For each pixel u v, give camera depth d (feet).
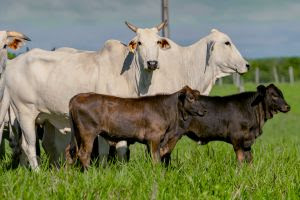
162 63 49.47
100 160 45.57
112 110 41.50
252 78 280.10
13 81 50.65
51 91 48.80
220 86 232.53
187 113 43.86
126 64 46.57
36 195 31.14
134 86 46.57
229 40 52.80
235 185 34.14
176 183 34.55
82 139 41.37
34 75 49.73
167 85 49.65
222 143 59.16
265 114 47.11
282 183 34.76
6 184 33.35
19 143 51.42
